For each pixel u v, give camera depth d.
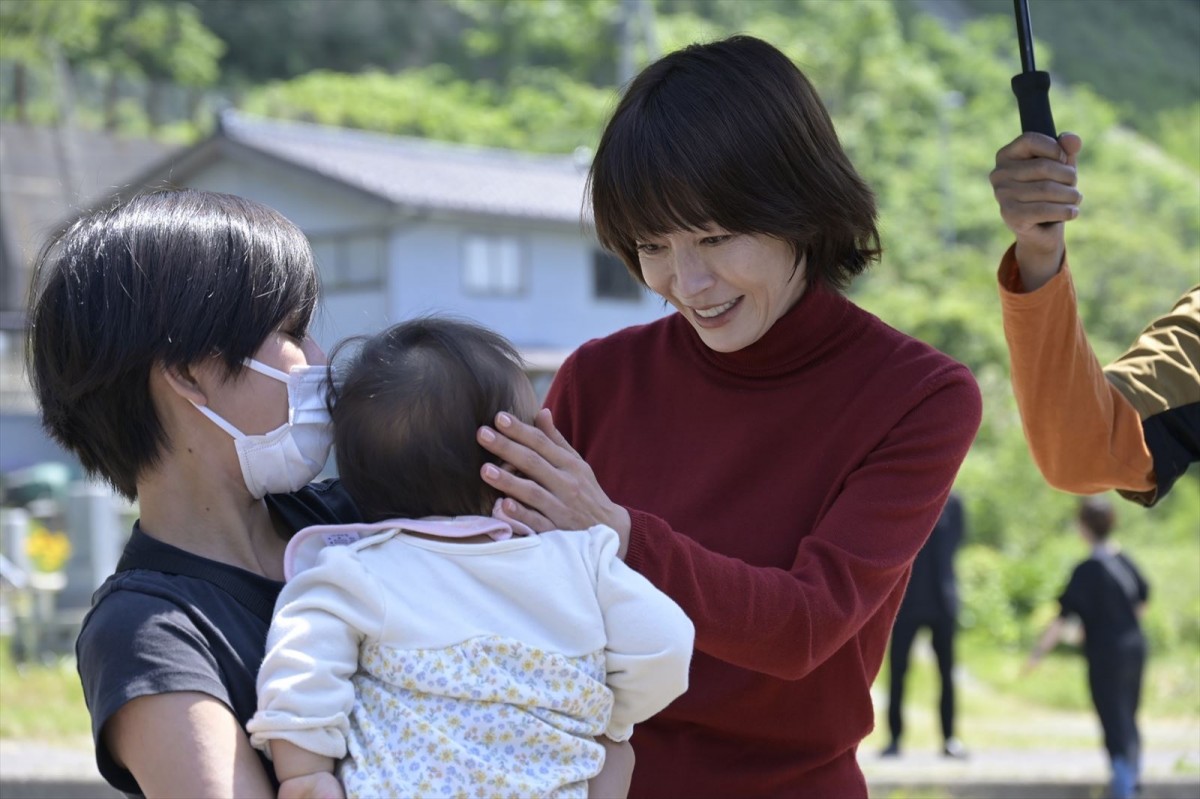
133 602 1.68
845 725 2.30
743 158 2.08
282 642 1.67
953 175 45.75
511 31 52.38
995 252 39.97
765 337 2.33
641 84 2.22
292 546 1.80
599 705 1.79
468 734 1.69
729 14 53.88
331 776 1.65
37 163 34.84
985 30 61.97
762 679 2.25
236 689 1.68
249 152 24.41
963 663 16.62
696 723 2.29
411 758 1.67
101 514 11.63
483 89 50.88
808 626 1.94
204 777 1.58
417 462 1.80
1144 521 24.70
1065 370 2.51
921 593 9.87
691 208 2.09
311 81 48.88
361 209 23.62
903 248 38.16
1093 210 37.81
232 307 1.75
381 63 54.41
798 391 2.33
